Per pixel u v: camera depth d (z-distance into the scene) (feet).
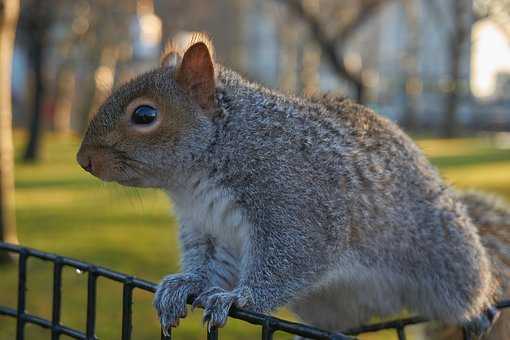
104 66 16.57
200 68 2.31
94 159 2.30
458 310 2.45
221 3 20.83
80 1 13.96
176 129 2.30
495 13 15.58
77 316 3.38
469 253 2.45
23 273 2.25
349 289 2.41
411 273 2.43
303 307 2.49
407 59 20.57
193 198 2.34
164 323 2.23
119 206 6.72
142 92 2.31
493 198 2.67
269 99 2.35
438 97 25.23
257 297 2.25
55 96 19.54
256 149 2.29
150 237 5.06
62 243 4.82
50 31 12.32
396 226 2.39
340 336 1.92
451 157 11.02
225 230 2.32
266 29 23.43
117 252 4.54
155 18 18.28
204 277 2.32
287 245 2.26
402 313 2.54
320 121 2.36
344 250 2.32
